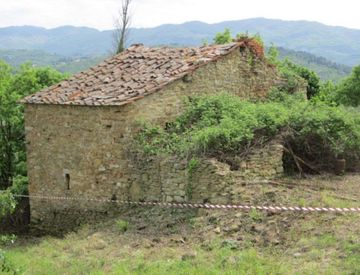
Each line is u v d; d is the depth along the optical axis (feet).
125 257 37.22
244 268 30.63
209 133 45.42
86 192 53.98
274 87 65.41
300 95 64.28
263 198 40.75
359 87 97.09
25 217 64.69
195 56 58.54
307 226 34.81
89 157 53.26
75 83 59.31
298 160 49.26
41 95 57.77
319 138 50.01
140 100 50.16
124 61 62.08
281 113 50.80
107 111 50.80
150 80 53.26
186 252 35.50
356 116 55.83
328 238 32.42
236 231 37.04
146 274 32.35
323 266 29.17
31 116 58.34
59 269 37.19
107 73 59.82
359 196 41.19
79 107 53.36
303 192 41.86
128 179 50.34
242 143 46.85
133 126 49.96
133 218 47.19
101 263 36.73
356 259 29.12
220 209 41.63
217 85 58.03
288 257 31.53
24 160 79.61
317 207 37.76
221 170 43.16
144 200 49.26
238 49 60.75
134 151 49.55
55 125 56.18
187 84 54.34
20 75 79.82
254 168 45.29
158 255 36.22
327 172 49.93
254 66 62.80
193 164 44.47
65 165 55.77
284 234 34.73
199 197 44.50
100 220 52.60
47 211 58.03
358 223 34.09
